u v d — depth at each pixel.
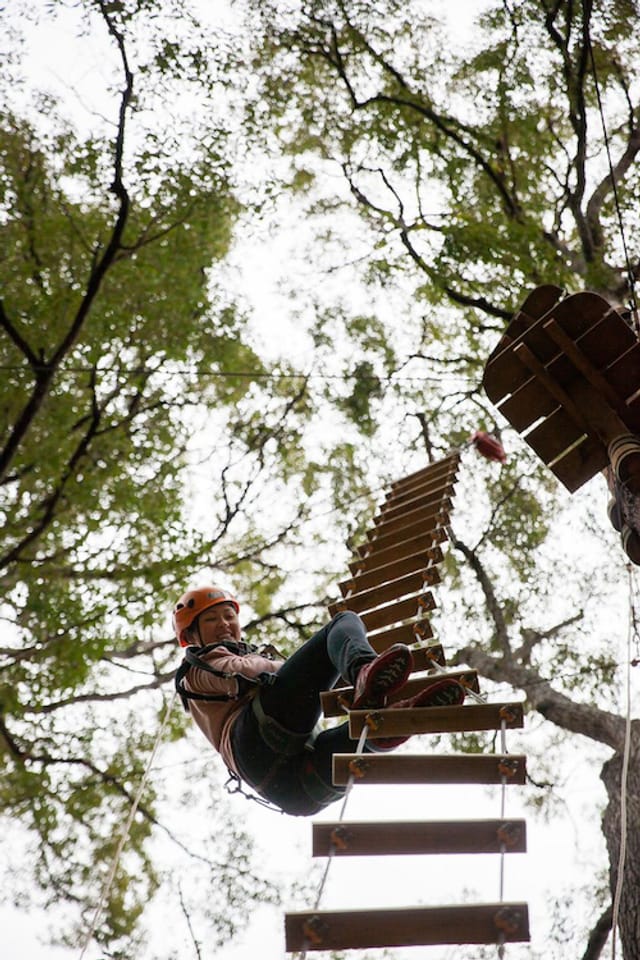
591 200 10.87
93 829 8.67
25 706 8.27
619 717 7.65
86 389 9.15
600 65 11.07
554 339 4.01
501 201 11.07
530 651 9.58
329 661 3.97
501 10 11.26
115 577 8.59
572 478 4.16
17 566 8.52
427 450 10.79
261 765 4.00
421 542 5.79
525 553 10.25
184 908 7.44
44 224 8.80
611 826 6.16
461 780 3.25
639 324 4.79
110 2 9.30
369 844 2.95
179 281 9.06
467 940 2.68
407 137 11.19
